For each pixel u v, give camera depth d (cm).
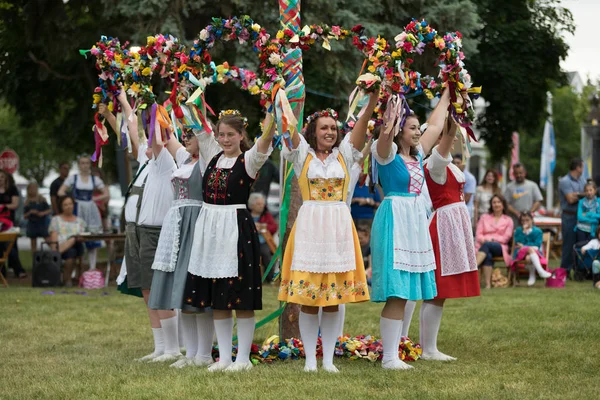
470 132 694
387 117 648
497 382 592
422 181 677
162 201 729
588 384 583
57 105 1839
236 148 673
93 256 1507
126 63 698
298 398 537
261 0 1297
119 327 911
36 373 643
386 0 1389
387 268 652
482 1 1859
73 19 1530
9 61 1689
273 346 713
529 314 951
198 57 687
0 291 1289
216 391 562
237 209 659
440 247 713
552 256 2000
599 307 1012
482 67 1889
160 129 705
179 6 1297
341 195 648
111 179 2905
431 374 626
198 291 659
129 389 573
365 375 623
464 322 902
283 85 651
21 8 1612
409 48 650
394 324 661
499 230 1398
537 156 4409
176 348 728
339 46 1313
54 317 978
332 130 648
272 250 1430
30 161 3894
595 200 1475
